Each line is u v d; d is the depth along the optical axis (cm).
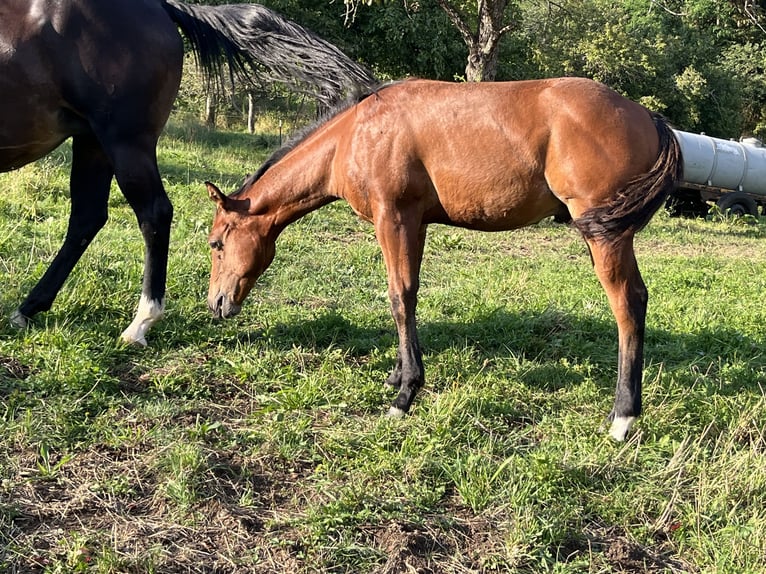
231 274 469
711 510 342
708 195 1678
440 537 316
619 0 3709
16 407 384
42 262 584
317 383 446
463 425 409
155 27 468
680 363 534
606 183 379
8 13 439
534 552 307
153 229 482
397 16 1856
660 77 3269
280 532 312
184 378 445
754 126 4025
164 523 311
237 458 367
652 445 398
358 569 296
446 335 552
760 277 887
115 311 529
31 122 458
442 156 402
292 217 466
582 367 511
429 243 941
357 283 705
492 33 1294
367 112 422
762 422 427
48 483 331
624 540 323
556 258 930
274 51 482
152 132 478
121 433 375
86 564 278
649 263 949
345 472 360
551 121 386
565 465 364
